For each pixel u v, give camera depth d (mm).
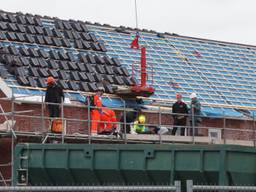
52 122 64312
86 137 64875
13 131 62062
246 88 92750
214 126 82875
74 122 71688
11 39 79750
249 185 45375
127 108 73875
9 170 67125
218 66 95438
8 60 74688
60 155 50875
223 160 44500
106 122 65500
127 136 67375
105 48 86625
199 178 45719
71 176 50656
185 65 92000
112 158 48469
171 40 96812
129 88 76125
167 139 69312
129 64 85438
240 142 76562
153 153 47031
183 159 46094
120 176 48438
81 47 84188
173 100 81750
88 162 49344
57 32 84438
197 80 89438
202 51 97438
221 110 84812
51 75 75625
